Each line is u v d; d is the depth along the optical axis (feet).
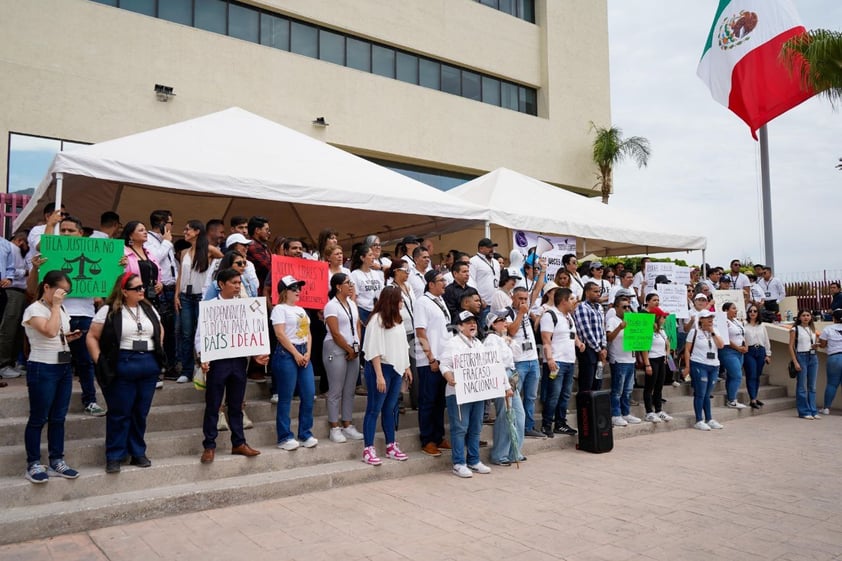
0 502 15.70
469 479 21.54
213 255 24.43
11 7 42.09
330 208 40.29
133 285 17.81
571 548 14.98
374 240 26.03
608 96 83.82
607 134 79.00
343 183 29.53
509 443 23.81
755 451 26.89
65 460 17.80
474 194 42.39
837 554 14.82
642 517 17.48
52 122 43.19
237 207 41.34
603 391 26.71
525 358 26.03
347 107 58.75
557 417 28.17
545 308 27.32
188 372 23.73
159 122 47.70
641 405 33.86
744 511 18.17
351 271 26.09
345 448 21.89
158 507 16.84
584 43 81.61
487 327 25.93
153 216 25.77
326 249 25.26
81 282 19.56
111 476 17.28
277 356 21.07
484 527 16.44
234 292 20.02
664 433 31.14
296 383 21.93
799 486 21.07
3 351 24.49
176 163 25.41
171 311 25.49
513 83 75.51
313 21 57.47
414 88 64.08
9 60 41.81
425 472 22.43
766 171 53.06
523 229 37.29
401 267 25.35
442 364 22.04
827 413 38.27
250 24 53.98
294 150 31.58
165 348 25.26
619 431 29.55
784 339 41.96
